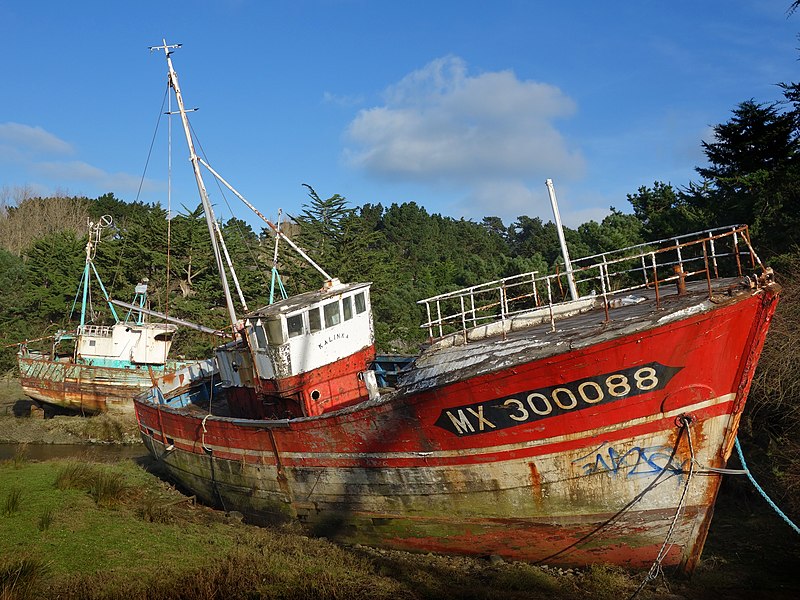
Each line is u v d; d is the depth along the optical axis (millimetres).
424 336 38156
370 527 12508
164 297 42094
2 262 50000
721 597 9789
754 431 15719
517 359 10203
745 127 25391
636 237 38094
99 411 30344
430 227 74812
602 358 9742
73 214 75562
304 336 14492
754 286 9680
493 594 9680
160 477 19703
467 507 11359
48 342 42250
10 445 26469
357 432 12023
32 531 11414
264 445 13797
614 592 9945
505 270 40438
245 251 44219
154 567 10148
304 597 9242
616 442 10172
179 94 18156
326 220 41594
